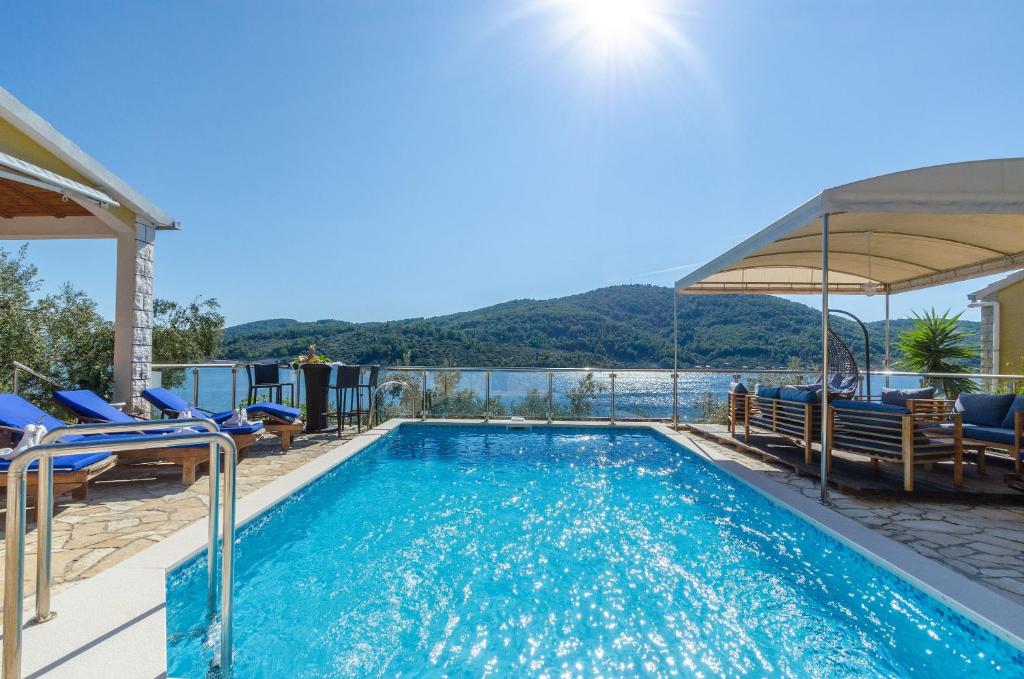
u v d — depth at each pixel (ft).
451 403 29.99
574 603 9.32
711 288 28.96
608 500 15.58
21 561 5.60
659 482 17.72
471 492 16.39
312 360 26.66
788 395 19.47
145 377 21.12
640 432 28.04
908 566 9.51
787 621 8.78
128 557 9.66
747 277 27.86
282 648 7.82
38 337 26.30
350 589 9.79
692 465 20.42
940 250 20.75
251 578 10.23
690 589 9.89
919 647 8.01
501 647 7.95
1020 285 32.60
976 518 12.59
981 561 9.87
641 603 9.34
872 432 15.35
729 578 10.39
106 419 15.64
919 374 24.17
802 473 17.30
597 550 11.78
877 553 10.18
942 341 31.09
